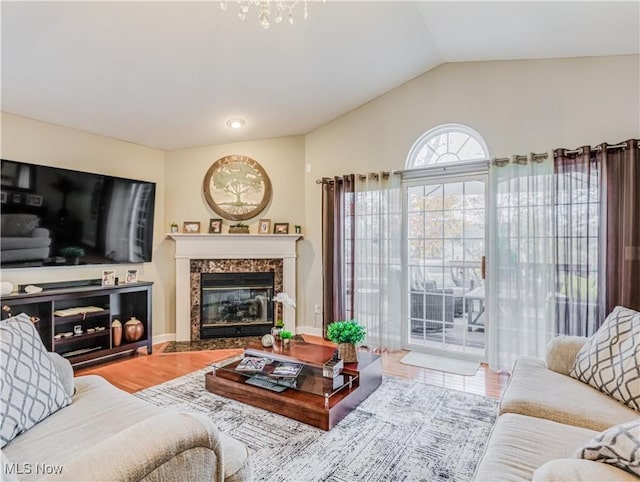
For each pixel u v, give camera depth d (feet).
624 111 9.98
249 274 15.44
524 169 11.05
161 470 3.39
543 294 10.68
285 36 9.75
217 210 15.48
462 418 8.26
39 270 11.49
